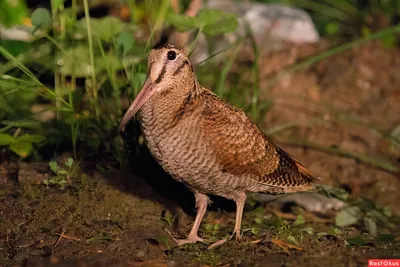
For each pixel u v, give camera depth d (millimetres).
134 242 9766
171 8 13242
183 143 9547
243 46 15148
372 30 16422
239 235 10016
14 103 11984
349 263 9406
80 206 10430
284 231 10273
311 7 17453
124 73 12562
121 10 15242
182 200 10984
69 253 9484
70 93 11320
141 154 11164
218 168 9727
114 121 11234
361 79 14961
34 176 10938
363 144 13641
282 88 14430
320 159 13117
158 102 9523
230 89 13383
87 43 12289
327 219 11422
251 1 16953
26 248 9586
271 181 10148
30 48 12273
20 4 12844
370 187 12586
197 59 14125
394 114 14375
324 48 15570
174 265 9312
